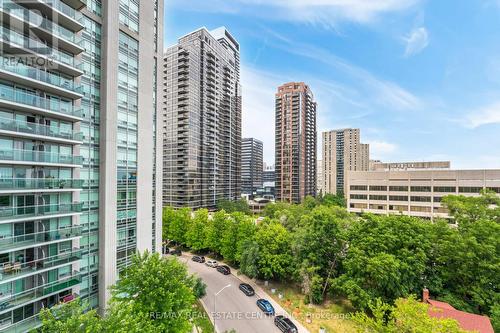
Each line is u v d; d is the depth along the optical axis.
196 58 74.00
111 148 22.45
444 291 24.94
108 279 21.98
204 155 75.56
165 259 20.28
